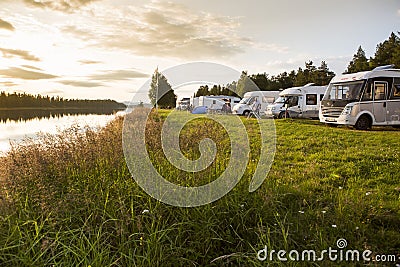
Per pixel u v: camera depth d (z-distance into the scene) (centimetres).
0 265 246
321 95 2017
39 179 386
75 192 357
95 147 497
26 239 265
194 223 318
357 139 958
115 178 409
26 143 491
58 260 257
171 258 278
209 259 294
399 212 367
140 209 340
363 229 322
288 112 1923
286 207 378
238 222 336
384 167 588
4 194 335
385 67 1290
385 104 1270
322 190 455
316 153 741
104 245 276
